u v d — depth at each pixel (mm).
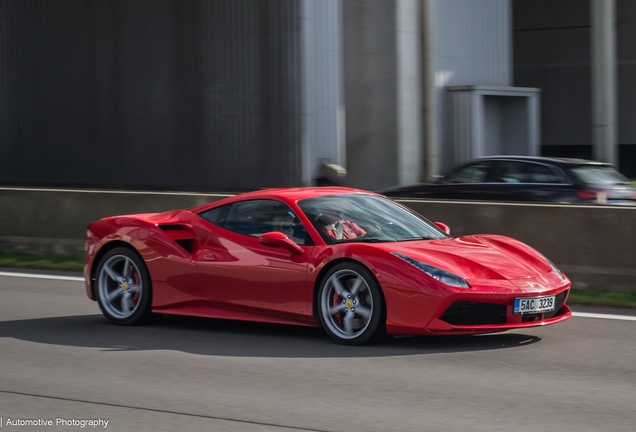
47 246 15984
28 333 8961
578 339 8453
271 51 36938
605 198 16719
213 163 38906
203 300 8953
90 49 41500
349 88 26922
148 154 40625
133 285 9445
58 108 42625
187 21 38906
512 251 8547
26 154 43656
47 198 16062
